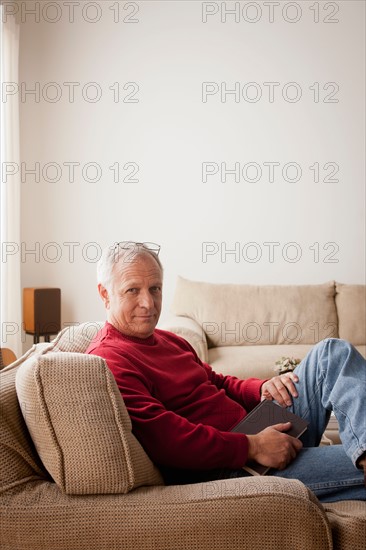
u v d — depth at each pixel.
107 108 5.00
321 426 1.95
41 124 4.96
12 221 4.52
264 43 5.00
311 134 5.02
